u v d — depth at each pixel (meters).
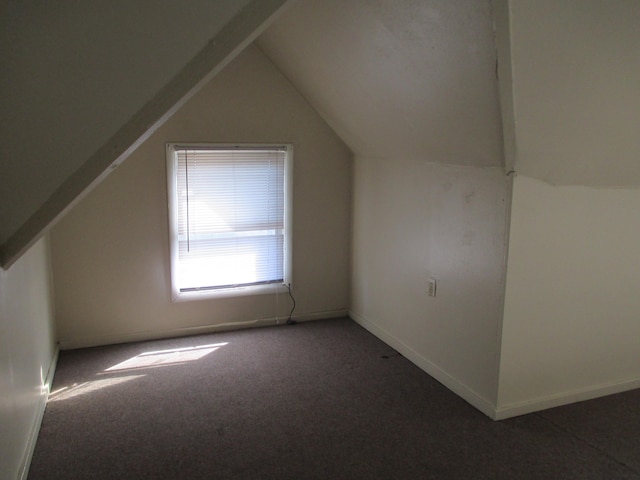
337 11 2.53
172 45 1.62
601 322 2.99
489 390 2.83
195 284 3.98
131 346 3.77
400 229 3.58
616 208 2.89
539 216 2.69
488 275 2.78
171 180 3.74
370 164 3.93
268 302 4.21
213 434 2.63
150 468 2.35
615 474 2.35
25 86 1.58
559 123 2.28
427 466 2.39
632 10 1.73
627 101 2.18
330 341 3.90
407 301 3.55
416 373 3.36
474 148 2.68
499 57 1.97
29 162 1.65
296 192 4.13
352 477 2.31
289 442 2.57
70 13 1.56
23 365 2.39
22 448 2.28
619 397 3.06
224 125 3.83
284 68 3.75
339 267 4.38
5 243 1.81
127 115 1.65
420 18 2.12
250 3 1.61
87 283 3.68
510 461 2.44
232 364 3.48
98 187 3.59
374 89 2.95
